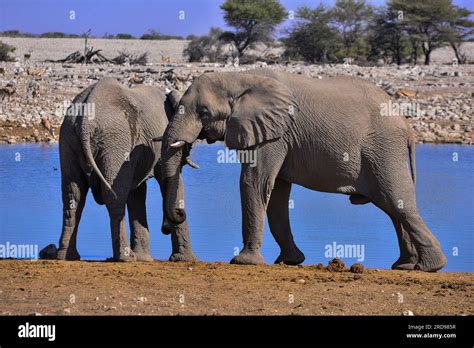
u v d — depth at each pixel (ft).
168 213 47.32
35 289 39.93
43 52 278.87
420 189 86.43
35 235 62.95
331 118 47.67
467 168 99.45
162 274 43.47
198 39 270.46
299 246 62.13
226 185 87.81
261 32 270.67
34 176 90.38
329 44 260.42
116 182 46.75
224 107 47.16
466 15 264.31
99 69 181.16
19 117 123.75
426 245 48.14
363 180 48.42
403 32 260.83
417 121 129.08
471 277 45.93
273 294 39.78
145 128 48.14
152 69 181.47
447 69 196.95
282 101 47.19
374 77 174.81
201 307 37.47
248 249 47.80
